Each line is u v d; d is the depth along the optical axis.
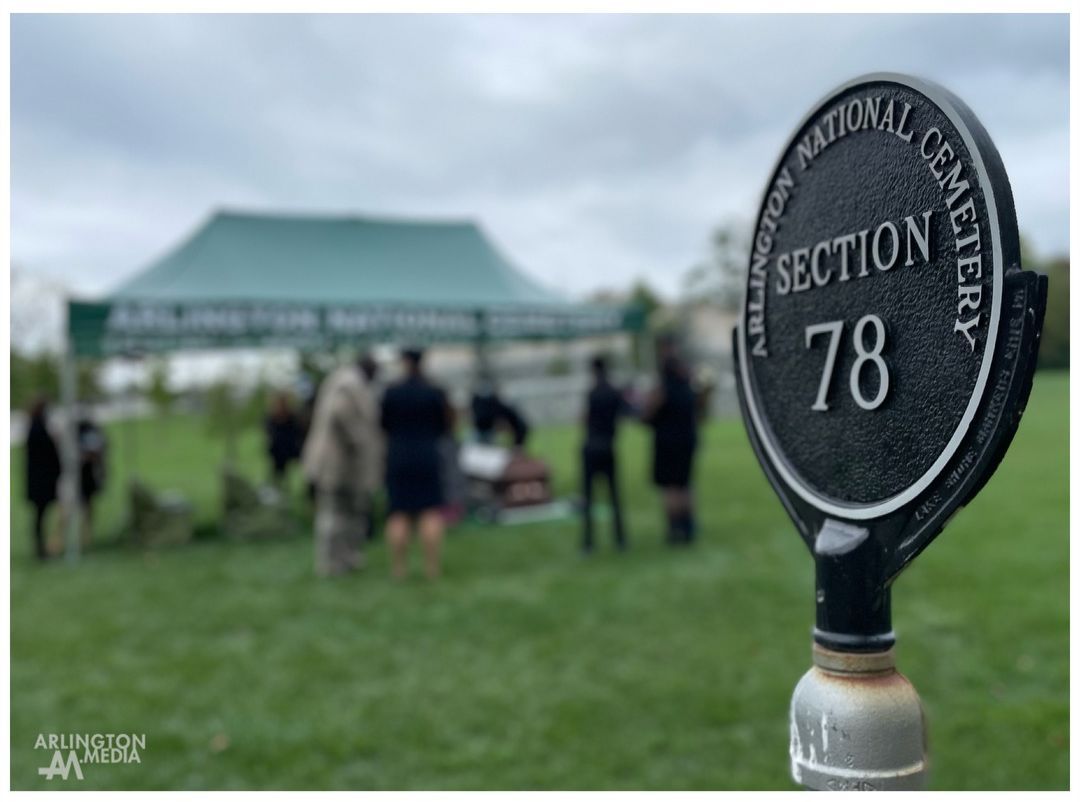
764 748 3.61
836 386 1.40
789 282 1.52
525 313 10.48
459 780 3.40
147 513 9.12
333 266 10.59
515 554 7.89
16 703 4.41
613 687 4.36
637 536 8.60
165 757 3.70
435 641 5.28
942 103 1.23
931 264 1.24
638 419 8.02
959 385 1.19
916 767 1.28
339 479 7.26
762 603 5.87
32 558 8.64
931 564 6.65
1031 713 3.83
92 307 8.34
